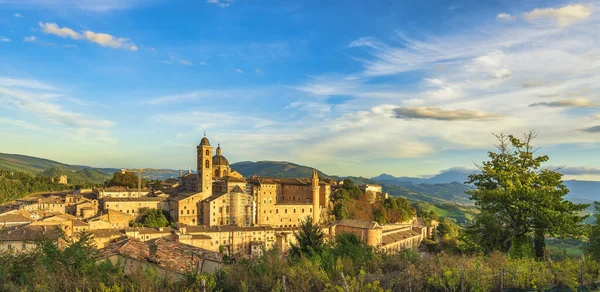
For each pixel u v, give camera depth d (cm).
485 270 2894
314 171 17988
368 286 2533
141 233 12094
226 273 2778
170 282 2584
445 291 2692
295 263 3203
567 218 4369
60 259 2614
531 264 3272
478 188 5231
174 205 15825
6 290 2294
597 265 3400
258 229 14012
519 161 5009
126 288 2366
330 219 18375
